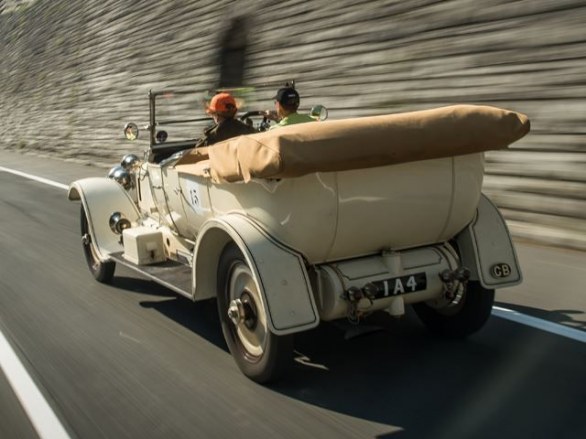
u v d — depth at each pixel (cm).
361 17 1063
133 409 372
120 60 2033
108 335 496
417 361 429
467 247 422
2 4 3672
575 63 702
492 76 808
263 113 576
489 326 487
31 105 2766
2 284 653
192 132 1022
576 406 358
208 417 361
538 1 754
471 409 360
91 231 616
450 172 392
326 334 484
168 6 1791
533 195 738
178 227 524
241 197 397
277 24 1310
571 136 700
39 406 377
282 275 368
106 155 1970
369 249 400
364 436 337
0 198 1293
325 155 345
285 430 345
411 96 944
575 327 477
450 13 881
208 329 506
